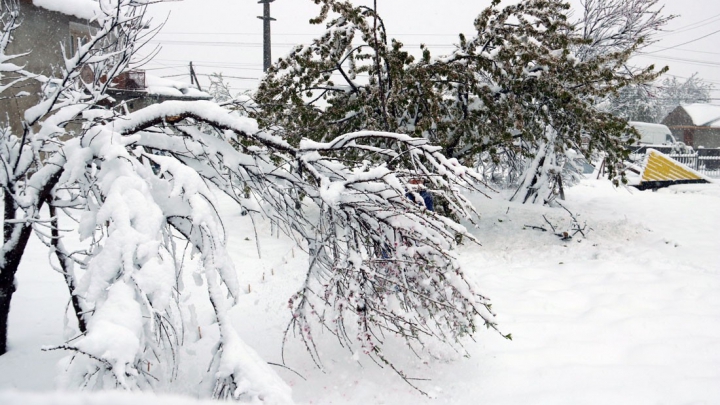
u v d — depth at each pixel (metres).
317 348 5.43
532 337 5.67
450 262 4.34
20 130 10.94
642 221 12.12
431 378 4.73
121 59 4.97
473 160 10.53
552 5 9.62
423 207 4.31
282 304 6.78
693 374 4.76
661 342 5.47
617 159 9.99
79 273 7.61
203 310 6.55
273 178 4.81
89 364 2.80
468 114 10.44
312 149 4.50
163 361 4.79
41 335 5.71
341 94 10.52
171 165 3.72
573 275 8.22
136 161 3.78
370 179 4.19
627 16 15.09
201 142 4.38
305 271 8.26
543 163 14.20
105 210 3.25
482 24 9.87
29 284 7.21
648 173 18.83
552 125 10.54
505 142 10.54
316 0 8.81
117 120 4.22
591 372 4.80
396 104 9.41
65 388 2.75
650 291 7.18
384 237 4.38
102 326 2.71
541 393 4.41
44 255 8.48
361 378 4.73
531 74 9.97
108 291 3.03
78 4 15.29
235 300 3.69
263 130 4.41
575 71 9.76
